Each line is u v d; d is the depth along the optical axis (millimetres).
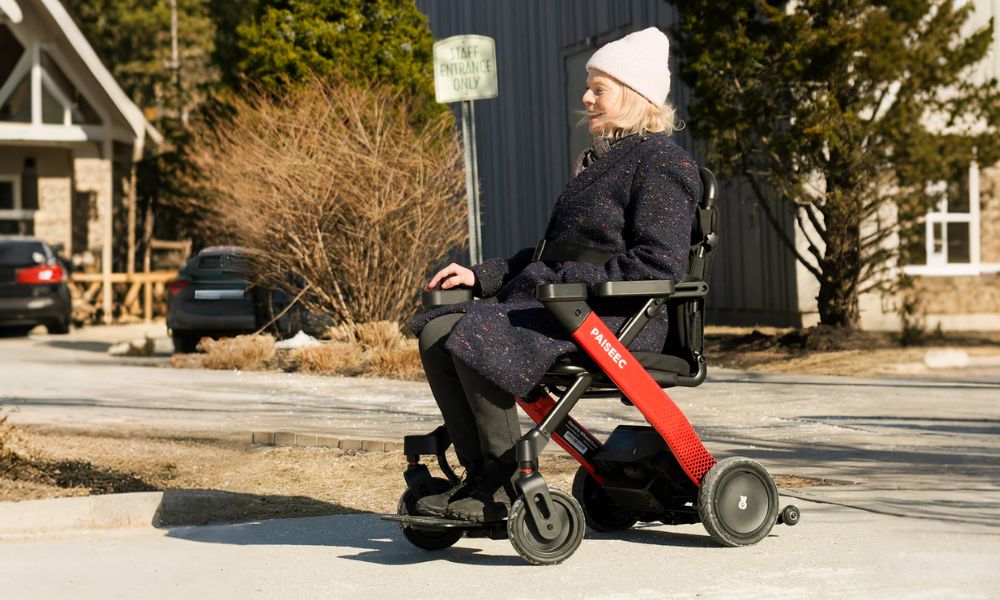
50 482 9359
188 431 12156
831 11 19250
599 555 6613
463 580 6113
